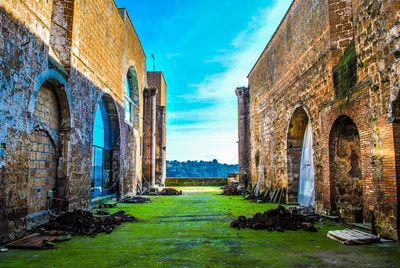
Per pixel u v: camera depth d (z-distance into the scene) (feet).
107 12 41.75
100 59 38.83
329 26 30.96
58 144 29.09
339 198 30.09
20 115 20.29
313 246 18.99
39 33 22.88
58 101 28.89
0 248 17.80
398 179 20.02
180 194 65.51
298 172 44.14
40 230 21.70
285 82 45.93
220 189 84.58
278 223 25.25
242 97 77.92
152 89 75.36
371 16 22.98
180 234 22.66
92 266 14.90
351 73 26.35
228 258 16.33
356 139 29.58
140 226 26.04
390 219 20.48
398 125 20.36
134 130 58.95
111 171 48.21
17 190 19.83
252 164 70.95
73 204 30.14
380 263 15.48
